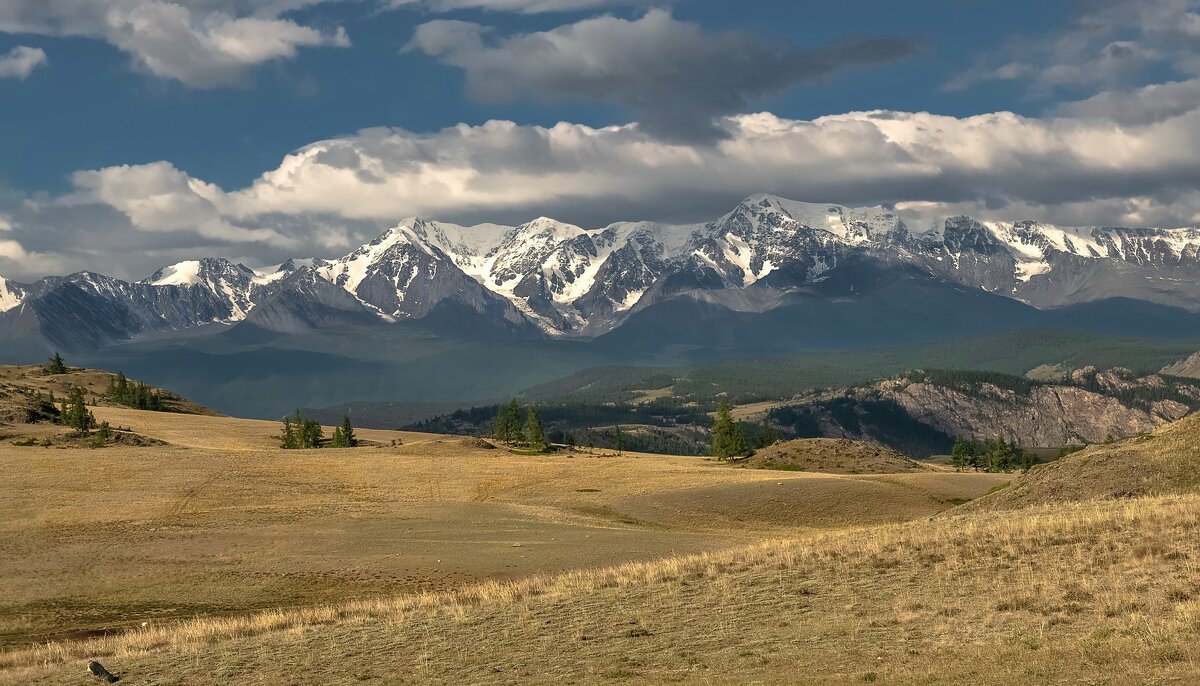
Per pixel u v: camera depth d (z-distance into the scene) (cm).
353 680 3831
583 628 4188
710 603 4378
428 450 18362
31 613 6212
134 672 4234
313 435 19688
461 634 4338
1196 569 3778
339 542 8356
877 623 3747
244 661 4250
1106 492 6400
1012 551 4441
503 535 8744
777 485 12025
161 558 7706
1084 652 3052
